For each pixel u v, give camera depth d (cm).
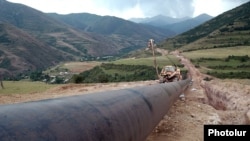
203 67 13325
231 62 14150
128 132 394
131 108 447
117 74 13425
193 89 3278
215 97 2466
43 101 295
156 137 882
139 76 11988
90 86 3138
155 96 671
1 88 5947
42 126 245
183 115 1224
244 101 1748
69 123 275
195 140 886
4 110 239
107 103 385
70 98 338
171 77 2512
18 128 225
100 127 316
